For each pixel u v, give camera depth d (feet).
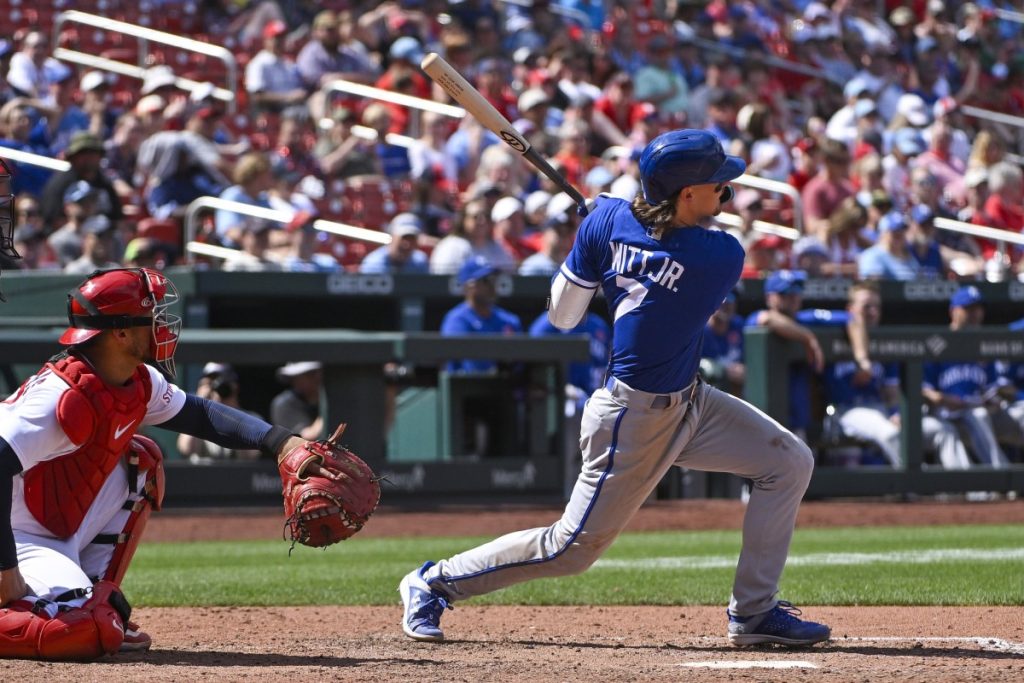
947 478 144.87
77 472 50.93
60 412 48.96
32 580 50.83
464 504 136.87
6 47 176.96
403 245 155.53
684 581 83.76
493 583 58.23
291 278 142.10
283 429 53.06
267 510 135.03
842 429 143.84
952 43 261.03
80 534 52.47
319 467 52.03
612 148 187.21
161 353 50.75
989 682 46.60
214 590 79.82
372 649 56.59
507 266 155.84
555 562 56.65
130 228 155.22
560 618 68.69
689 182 52.29
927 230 170.71
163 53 203.10
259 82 193.06
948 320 173.37
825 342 140.77
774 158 196.54
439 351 133.39
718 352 148.05
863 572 87.51
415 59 194.70
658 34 226.79
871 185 190.80
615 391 54.03
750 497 57.00
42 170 159.74
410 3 215.72
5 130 162.81
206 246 151.33
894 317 171.73
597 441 54.60
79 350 50.03
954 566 90.53
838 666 50.98
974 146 203.10
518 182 176.65
